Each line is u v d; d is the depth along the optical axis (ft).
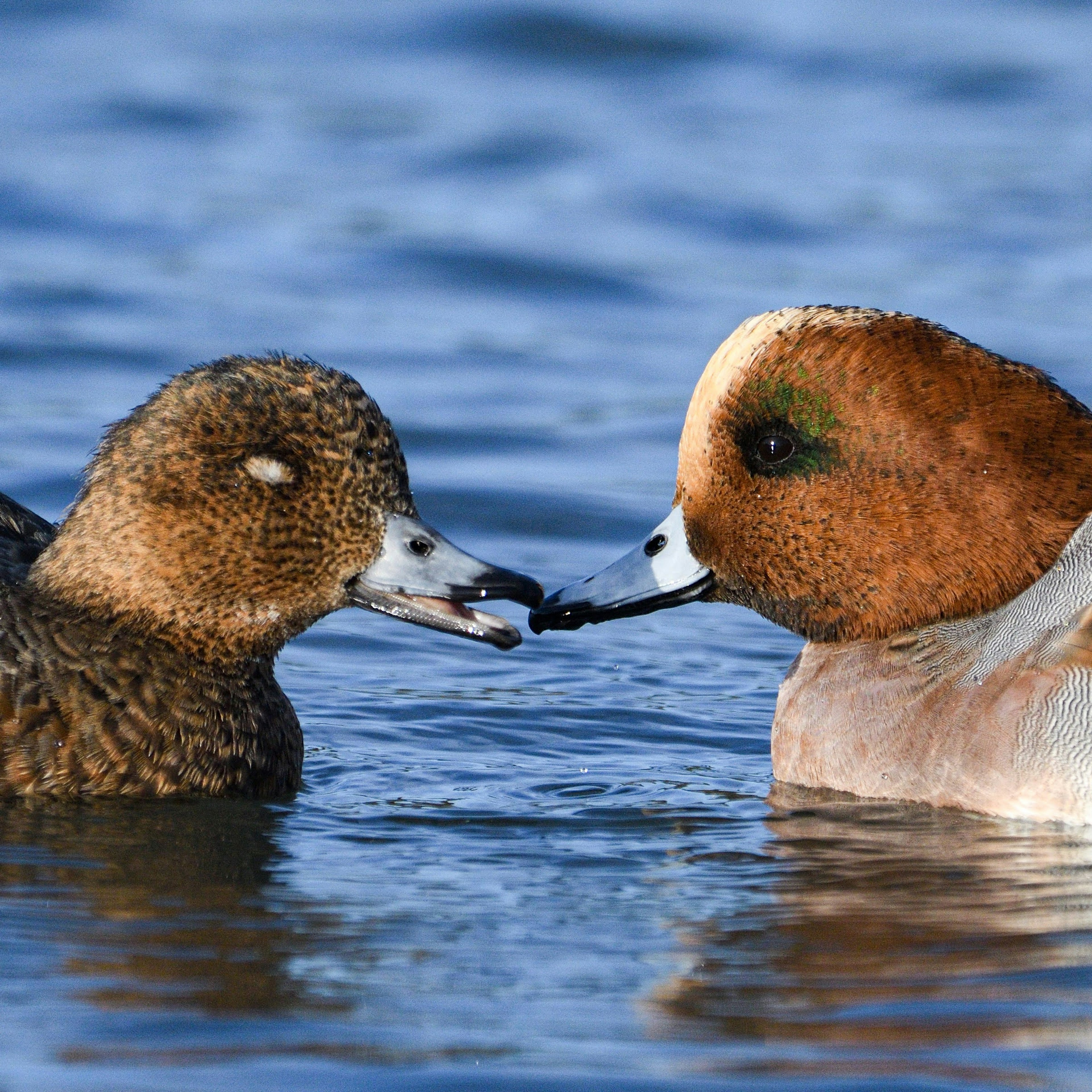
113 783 34.60
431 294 76.02
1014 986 25.75
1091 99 98.22
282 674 44.83
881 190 87.45
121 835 32.60
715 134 94.48
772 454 35.94
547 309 75.46
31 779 34.12
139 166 88.17
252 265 77.82
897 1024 24.49
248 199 84.99
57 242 79.20
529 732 40.73
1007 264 79.30
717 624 50.24
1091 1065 23.27
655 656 46.96
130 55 101.40
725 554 36.68
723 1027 24.39
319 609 35.73
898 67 101.50
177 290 74.38
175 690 35.27
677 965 26.53
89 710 34.47
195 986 25.58
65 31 104.83
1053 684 33.71
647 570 37.22
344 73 100.53
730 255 80.64
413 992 25.46
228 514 34.94
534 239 81.35
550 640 48.08
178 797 35.01
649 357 70.54
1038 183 88.43
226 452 34.94
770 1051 23.65
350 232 81.61
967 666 35.14
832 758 36.27
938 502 35.42
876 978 26.04
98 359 66.80
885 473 35.50
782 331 35.94
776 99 98.68
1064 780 33.24
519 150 91.35
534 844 32.73
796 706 37.22
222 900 29.17
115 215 82.07
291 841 32.68
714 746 40.14
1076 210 85.25
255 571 35.17
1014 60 101.76
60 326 69.87
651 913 28.81
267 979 25.86
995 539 35.42
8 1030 24.07
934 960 26.73
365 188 87.04
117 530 35.32
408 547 35.24
